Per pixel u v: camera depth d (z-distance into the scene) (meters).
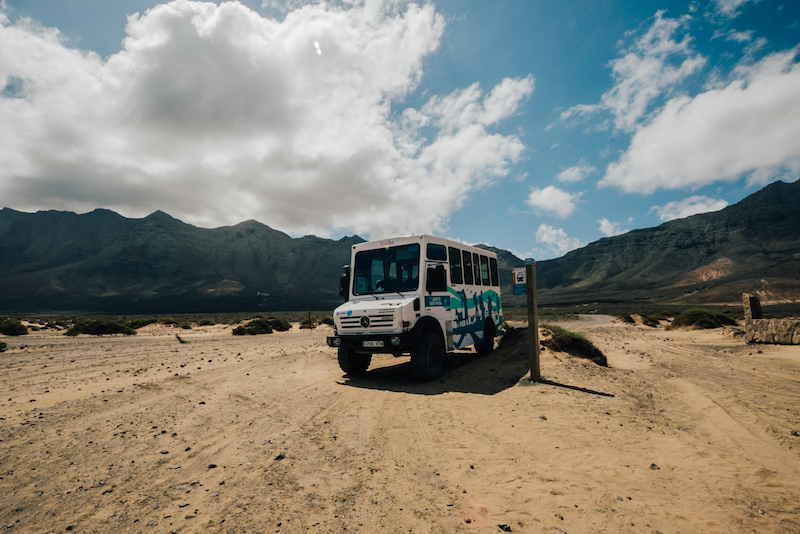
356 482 3.74
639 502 3.35
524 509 3.22
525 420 5.68
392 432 5.28
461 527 2.95
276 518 3.07
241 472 3.98
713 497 3.43
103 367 10.99
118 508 3.23
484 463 4.21
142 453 4.51
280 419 5.89
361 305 8.90
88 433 5.21
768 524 2.97
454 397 7.18
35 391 7.77
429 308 8.90
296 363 11.62
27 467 4.09
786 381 7.99
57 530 2.88
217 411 6.33
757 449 4.50
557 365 9.48
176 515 3.11
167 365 11.35
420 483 3.73
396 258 9.21
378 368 10.77
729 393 7.00
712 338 17.61
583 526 2.96
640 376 8.90
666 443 4.75
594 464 4.16
